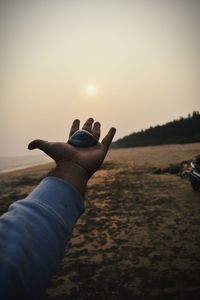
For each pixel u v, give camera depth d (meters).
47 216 0.57
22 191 10.19
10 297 0.41
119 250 3.94
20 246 0.47
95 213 5.97
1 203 8.16
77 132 0.81
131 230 4.73
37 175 15.33
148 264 3.46
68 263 3.63
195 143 38.72
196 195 6.86
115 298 2.80
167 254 3.70
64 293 2.94
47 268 0.50
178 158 18.48
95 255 3.83
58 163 0.73
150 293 2.84
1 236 0.48
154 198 6.97
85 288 3.01
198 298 2.71
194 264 3.38
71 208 0.63
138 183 9.55
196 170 7.18
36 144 0.76
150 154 25.80
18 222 0.52
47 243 0.53
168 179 9.81
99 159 0.75
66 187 0.65
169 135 58.78
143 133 77.31
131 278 3.15
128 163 18.25
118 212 5.93
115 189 8.70
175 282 3.01
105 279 3.17
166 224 4.91
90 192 8.48
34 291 0.46
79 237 4.57
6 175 16.84
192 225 4.75
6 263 0.44
